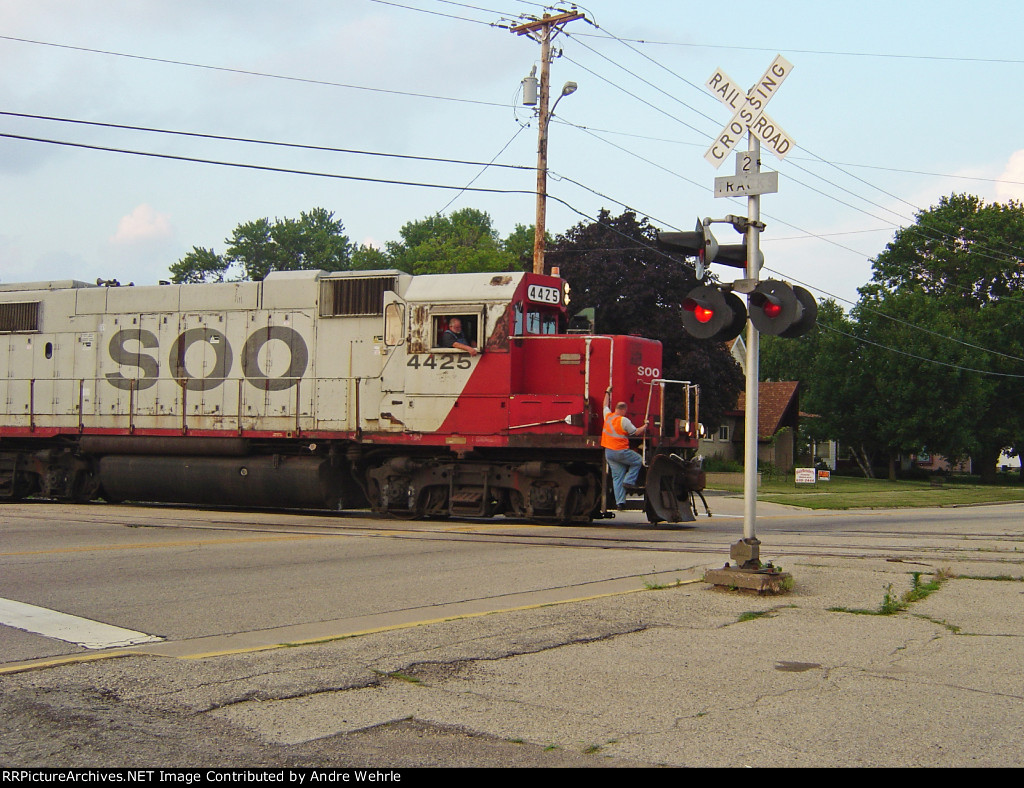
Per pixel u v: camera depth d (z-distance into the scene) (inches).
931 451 2276.1
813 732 188.9
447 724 193.0
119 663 237.5
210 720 194.2
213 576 381.7
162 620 294.8
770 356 3531.0
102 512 690.8
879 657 251.0
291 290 713.6
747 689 219.3
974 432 2377.0
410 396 660.7
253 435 716.7
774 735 186.9
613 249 1456.7
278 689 215.5
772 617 302.8
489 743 182.1
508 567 415.2
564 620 294.0
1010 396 2405.3
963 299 2534.5
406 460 667.4
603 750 178.4
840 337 2316.7
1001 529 692.1
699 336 352.5
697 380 1473.9
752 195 348.2
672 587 356.2
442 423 650.2
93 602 322.7
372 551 466.9
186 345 751.1
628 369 630.5
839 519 826.2
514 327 640.4
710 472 1838.1
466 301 647.8
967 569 414.0
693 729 190.5
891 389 2210.9
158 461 752.3
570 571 404.5
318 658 243.6
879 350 2247.8
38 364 812.6
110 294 788.0
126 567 401.4
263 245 3639.3
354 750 177.8
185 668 232.5
